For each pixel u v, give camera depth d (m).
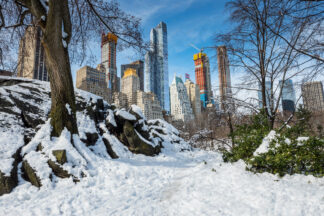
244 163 5.48
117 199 4.23
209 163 6.91
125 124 9.21
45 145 5.68
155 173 6.25
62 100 6.57
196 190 4.39
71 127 6.52
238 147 6.35
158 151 9.98
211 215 3.19
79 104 8.99
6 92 7.63
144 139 9.39
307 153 4.27
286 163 4.38
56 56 6.59
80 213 3.61
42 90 8.79
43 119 7.33
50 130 6.23
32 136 6.53
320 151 4.19
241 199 3.54
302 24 4.84
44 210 3.62
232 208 3.28
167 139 12.57
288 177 4.19
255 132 6.30
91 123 8.48
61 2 6.98
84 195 4.39
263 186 3.90
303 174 4.21
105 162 6.27
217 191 4.10
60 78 6.62
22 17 8.80
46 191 4.57
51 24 6.54
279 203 3.16
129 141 8.96
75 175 5.21
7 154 5.20
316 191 3.35
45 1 7.04
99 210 3.71
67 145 5.90
